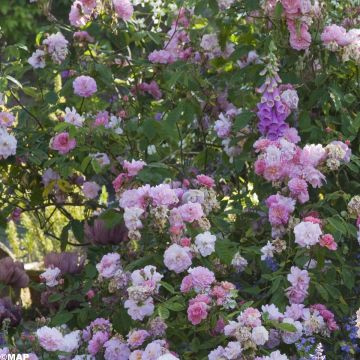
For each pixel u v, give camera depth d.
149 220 4.92
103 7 5.98
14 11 15.13
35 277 7.46
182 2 6.14
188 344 4.98
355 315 5.10
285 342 4.68
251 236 5.61
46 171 6.28
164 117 6.40
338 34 5.58
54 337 4.61
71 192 6.48
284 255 5.16
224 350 4.43
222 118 6.04
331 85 5.73
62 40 6.10
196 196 5.04
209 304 4.59
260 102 5.72
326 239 4.77
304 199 5.12
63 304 5.43
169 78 6.23
